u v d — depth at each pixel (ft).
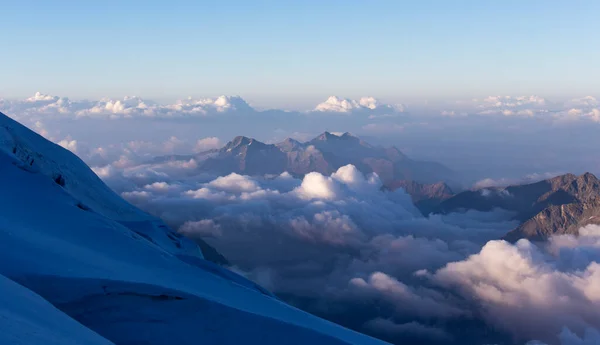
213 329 69.15
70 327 49.60
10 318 42.16
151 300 72.49
